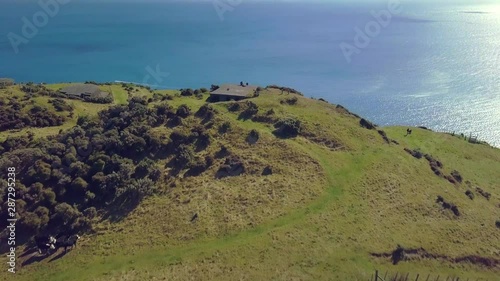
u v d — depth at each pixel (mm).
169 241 53844
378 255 52812
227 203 60656
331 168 70938
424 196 68188
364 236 55656
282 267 48906
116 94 125625
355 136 84812
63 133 80375
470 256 56281
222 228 55656
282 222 56969
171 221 57500
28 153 70750
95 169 67562
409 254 54094
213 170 68562
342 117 94250
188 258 50500
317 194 63469
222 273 47812
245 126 81812
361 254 52469
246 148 74375
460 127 155500
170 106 87500
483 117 163875
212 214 58406
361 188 66500
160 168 69188
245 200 61188
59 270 50656
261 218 57562
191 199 61688
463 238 59688
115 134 76188
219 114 85375
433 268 53000
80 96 119000
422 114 169625
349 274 48969
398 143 90688
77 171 67312
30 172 66375
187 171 68562
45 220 58844
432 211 64500
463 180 84875
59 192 63781
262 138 77312
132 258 51406
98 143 73375
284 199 61625
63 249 54469
